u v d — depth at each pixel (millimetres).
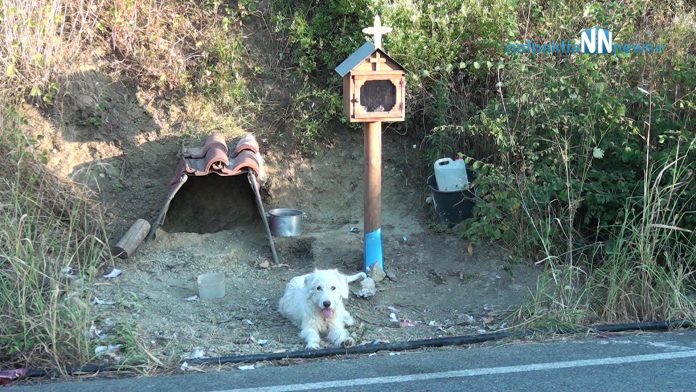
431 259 7027
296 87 8281
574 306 6043
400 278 6820
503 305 6434
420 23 8039
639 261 6266
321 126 8039
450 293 6641
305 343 5801
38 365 5398
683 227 6664
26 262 5844
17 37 7641
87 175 7457
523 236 6906
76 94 7719
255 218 7531
